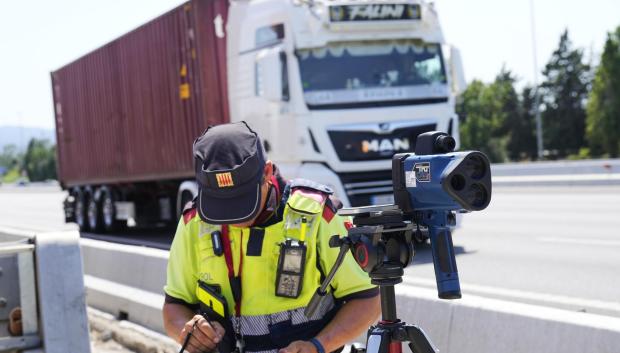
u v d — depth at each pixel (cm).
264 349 288
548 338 420
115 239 1688
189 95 1429
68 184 2130
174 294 305
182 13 1441
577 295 761
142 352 686
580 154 7912
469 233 1365
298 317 289
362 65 1158
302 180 294
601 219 1474
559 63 9606
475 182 243
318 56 1142
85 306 516
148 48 1598
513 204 1945
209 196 268
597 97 7781
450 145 258
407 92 1172
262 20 1194
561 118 9488
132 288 791
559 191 2325
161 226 2033
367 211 270
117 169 1792
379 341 271
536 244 1166
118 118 1775
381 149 1148
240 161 263
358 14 1152
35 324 528
